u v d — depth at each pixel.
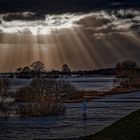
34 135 37.97
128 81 134.00
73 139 30.41
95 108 65.69
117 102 78.25
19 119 51.72
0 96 59.81
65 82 85.81
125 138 26.56
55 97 59.09
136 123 29.31
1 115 54.75
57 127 43.50
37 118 52.81
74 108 66.75
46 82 62.81
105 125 43.91
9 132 40.41
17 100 63.81
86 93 100.88
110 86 142.50
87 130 40.25
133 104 72.38
